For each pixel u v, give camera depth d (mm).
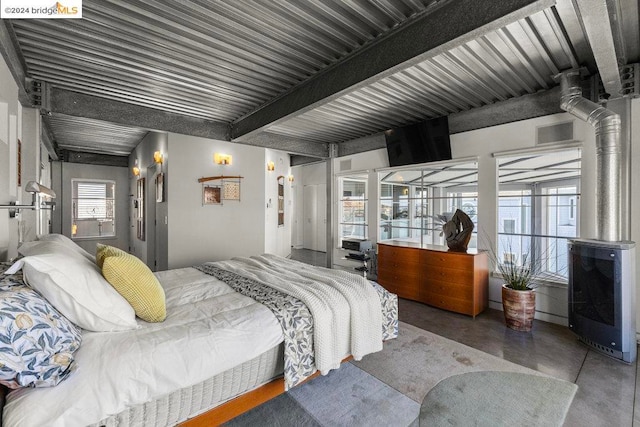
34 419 1061
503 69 3094
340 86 2936
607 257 2605
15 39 2457
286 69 3154
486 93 3713
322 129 5395
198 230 5004
